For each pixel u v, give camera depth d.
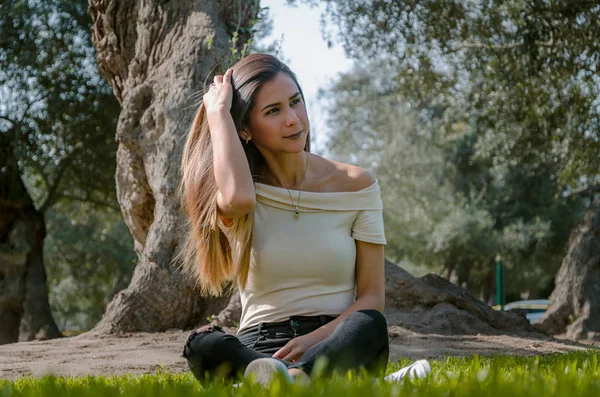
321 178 3.10
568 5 11.99
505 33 12.87
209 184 3.07
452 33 12.85
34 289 14.78
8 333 14.42
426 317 7.59
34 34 15.47
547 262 26.27
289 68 3.09
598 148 13.53
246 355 2.57
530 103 13.41
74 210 21.47
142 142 8.03
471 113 15.88
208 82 7.79
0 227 14.88
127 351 6.05
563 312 11.79
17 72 15.80
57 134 16.73
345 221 2.98
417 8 12.50
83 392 1.94
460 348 6.46
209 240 3.10
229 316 7.09
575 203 25.89
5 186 15.14
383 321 2.59
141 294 7.46
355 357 2.46
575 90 12.93
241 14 8.25
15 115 16.11
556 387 1.73
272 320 2.90
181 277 7.49
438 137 27.48
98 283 28.03
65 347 6.51
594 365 2.41
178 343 6.51
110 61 8.76
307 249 2.89
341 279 2.94
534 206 26.03
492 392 1.65
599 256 11.62
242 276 2.96
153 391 1.88
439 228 25.59
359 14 12.48
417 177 27.67
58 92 16.16
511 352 6.29
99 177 17.59
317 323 2.87
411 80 14.44
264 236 2.92
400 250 27.53
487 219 25.36
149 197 8.37
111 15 8.60
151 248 7.59
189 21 8.05
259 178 3.11
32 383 2.88
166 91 7.86
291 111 2.99
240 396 1.74
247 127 3.07
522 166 24.86
